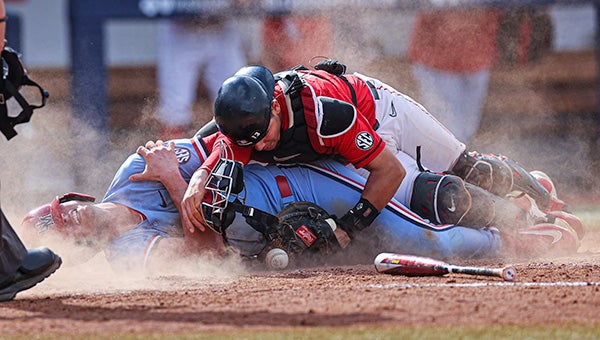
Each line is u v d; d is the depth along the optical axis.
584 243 24.02
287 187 18.81
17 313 13.38
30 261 14.77
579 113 48.97
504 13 44.84
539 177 22.95
